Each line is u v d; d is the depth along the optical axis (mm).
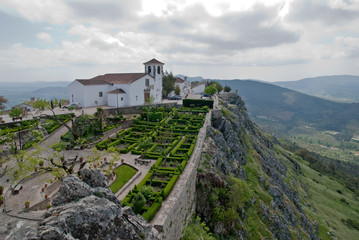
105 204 16984
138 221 19031
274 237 44531
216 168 47188
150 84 88375
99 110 60719
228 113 90125
